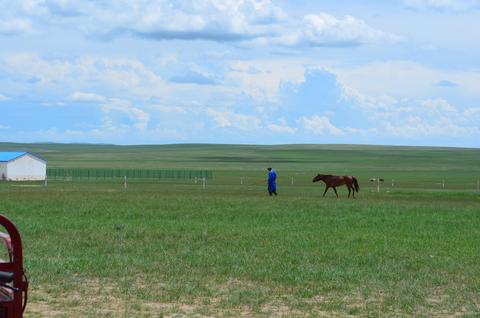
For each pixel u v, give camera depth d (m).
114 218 32.34
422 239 24.91
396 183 103.50
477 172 186.62
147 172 147.62
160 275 16.67
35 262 17.84
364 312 12.80
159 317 12.16
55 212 35.16
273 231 27.06
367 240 24.38
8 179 102.75
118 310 12.75
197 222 30.73
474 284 15.87
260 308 13.06
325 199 49.12
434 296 14.56
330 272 17.03
